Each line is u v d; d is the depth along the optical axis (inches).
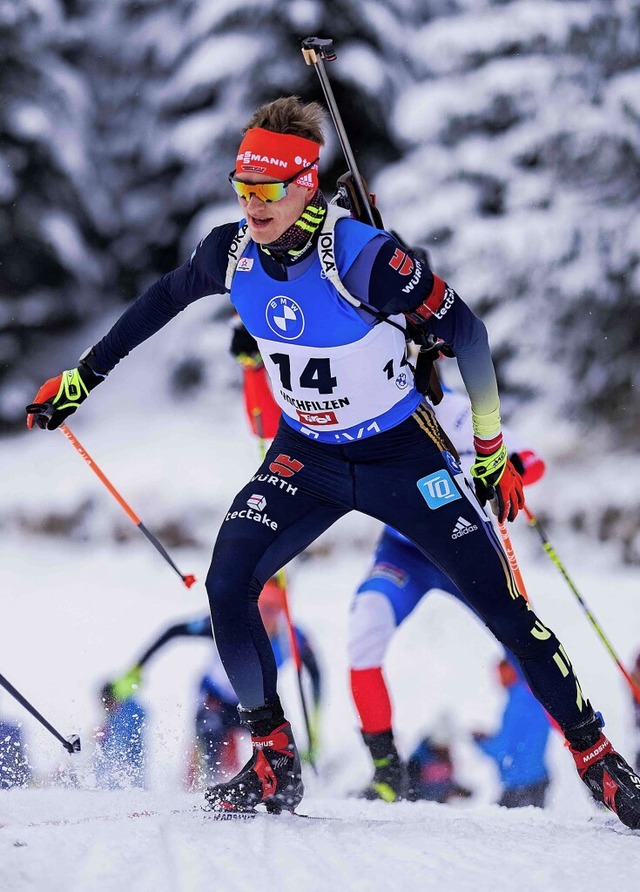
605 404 1673.2
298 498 400.5
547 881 297.6
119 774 578.6
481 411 389.1
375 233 365.1
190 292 404.2
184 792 454.3
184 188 1948.8
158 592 1282.0
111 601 1240.8
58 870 281.7
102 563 1411.2
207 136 1862.7
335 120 413.1
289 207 358.0
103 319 1993.1
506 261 1658.5
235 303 387.2
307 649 636.1
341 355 376.5
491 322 1688.0
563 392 1688.0
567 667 396.2
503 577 391.5
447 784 582.6
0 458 1736.0
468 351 376.8
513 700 586.9
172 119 1995.6
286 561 401.4
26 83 1806.1
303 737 706.2
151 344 2020.2
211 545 1459.2
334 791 602.2
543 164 1701.5
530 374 1686.8
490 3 1748.3
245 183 355.9
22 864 281.7
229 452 1669.5
